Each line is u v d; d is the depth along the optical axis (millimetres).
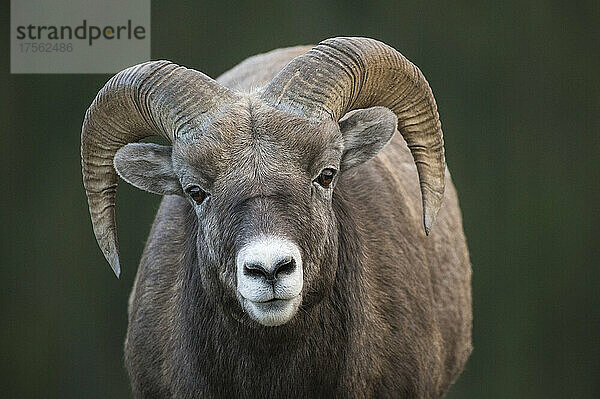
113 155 21672
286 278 17719
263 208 18219
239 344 20500
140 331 23188
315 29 53062
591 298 53188
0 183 53531
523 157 53656
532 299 52906
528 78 53906
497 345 52125
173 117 19500
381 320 22453
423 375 23438
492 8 53562
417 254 24219
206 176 18969
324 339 20828
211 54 53031
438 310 25547
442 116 53312
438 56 53375
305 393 20891
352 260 21391
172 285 22812
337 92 19703
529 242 53125
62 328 53375
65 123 53219
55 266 53594
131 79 20375
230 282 18672
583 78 54031
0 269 53719
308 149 18922
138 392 23484
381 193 23578
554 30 53938
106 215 22156
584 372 52656
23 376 53531
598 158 53969
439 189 22234
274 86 19375
